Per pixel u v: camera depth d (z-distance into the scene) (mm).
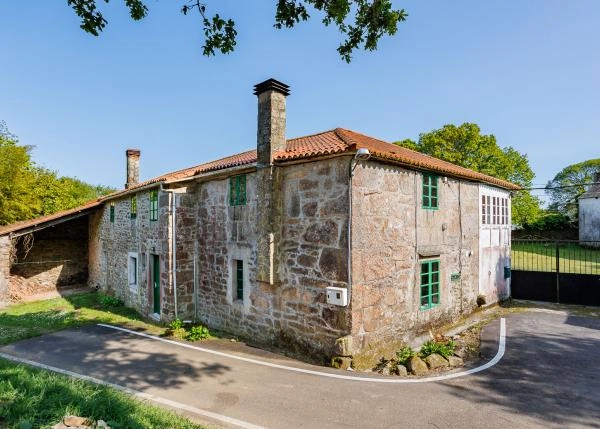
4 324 9914
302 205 6988
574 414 4477
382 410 4531
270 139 7273
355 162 6238
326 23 5195
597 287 11414
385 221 6996
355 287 6230
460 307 9531
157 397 4863
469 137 23406
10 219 19672
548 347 7250
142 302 11375
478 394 5047
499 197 12078
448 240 9086
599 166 36094
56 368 6098
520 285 12727
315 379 5574
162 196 9781
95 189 38688
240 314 8398
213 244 9344
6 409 3379
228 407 4582
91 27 4445
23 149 20656
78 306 12812
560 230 26312
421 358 6492
